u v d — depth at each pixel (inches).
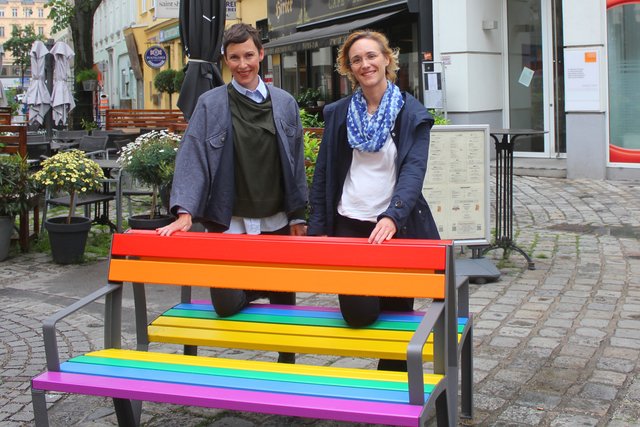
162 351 205.2
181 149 154.0
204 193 153.8
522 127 594.9
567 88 509.4
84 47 983.6
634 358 189.2
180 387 124.6
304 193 162.2
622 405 161.3
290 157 159.2
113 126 738.8
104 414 165.6
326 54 780.6
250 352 202.8
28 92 777.6
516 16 588.1
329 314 156.0
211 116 153.9
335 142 150.9
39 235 373.4
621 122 497.0
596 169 505.0
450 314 129.5
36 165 494.3
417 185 139.5
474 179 282.5
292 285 134.3
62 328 232.7
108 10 1875.0
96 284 290.7
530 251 318.3
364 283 129.9
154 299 264.7
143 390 123.4
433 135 280.5
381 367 154.7
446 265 125.9
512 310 234.8
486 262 280.5
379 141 144.9
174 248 143.0
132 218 343.6
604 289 256.5
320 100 784.3
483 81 587.5
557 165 537.3
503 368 184.9
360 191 148.8
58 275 306.3
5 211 331.6
